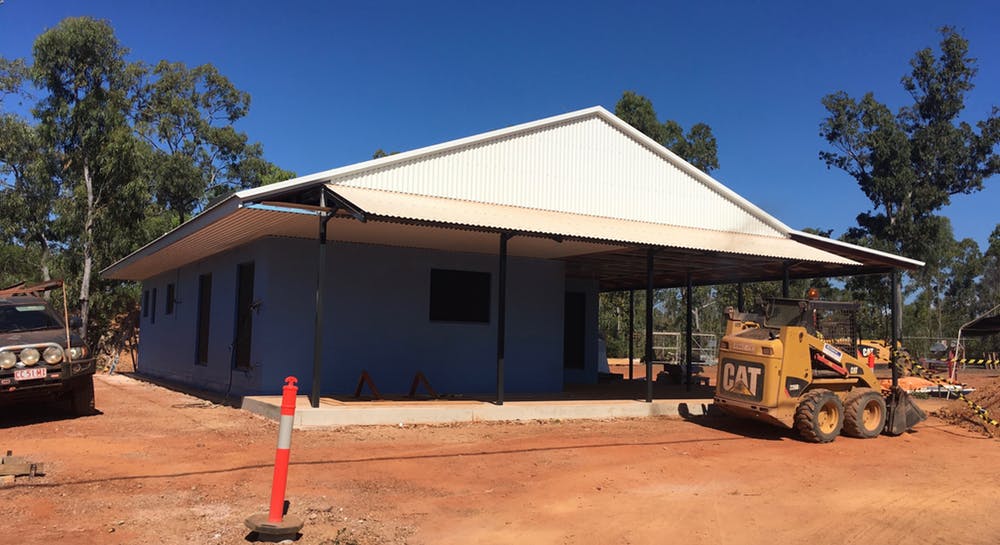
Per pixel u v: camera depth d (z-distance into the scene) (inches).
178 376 768.3
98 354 1270.9
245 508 247.4
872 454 416.2
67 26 1158.3
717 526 253.6
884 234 1674.5
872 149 1679.4
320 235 449.7
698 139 1765.5
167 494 263.1
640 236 544.1
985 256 2308.1
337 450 356.5
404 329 592.7
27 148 1267.2
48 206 1266.0
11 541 206.1
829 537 246.1
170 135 1656.0
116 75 1229.7
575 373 824.9
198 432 400.5
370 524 236.7
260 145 1780.3
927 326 1950.1
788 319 487.2
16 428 403.5
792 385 452.8
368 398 526.6
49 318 463.8
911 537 249.8
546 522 249.8
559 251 610.5
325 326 559.8
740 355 472.7
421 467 325.4
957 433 518.6
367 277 579.8
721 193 709.9
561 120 613.6
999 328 848.3
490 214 515.2
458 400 537.6
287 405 223.8
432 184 549.0
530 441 404.2
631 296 939.3
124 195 1197.1
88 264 1181.7
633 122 1620.3
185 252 656.4
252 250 577.9
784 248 642.8
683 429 479.2
